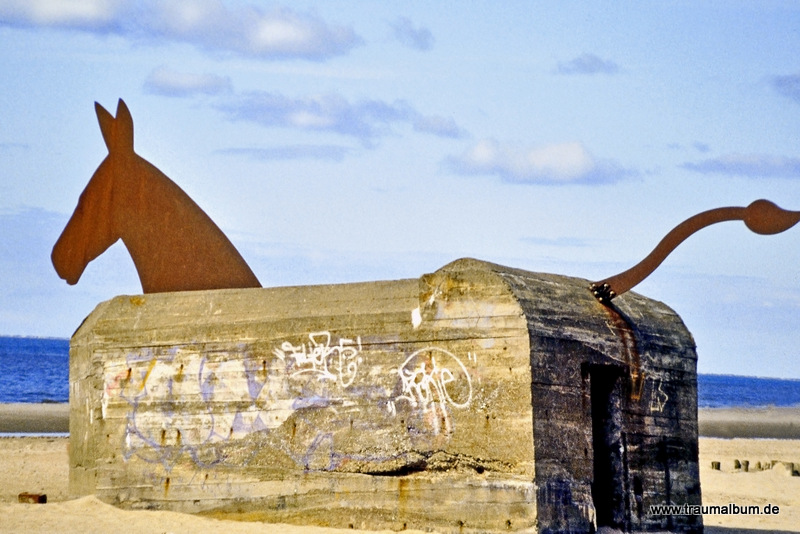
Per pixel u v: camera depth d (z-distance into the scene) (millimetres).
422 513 10859
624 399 11711
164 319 12148
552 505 10570
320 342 11438
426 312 11078
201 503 11719
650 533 11773
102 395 12266
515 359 10633
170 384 11984
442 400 10898
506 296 10758
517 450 10539
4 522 11109
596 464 11641
